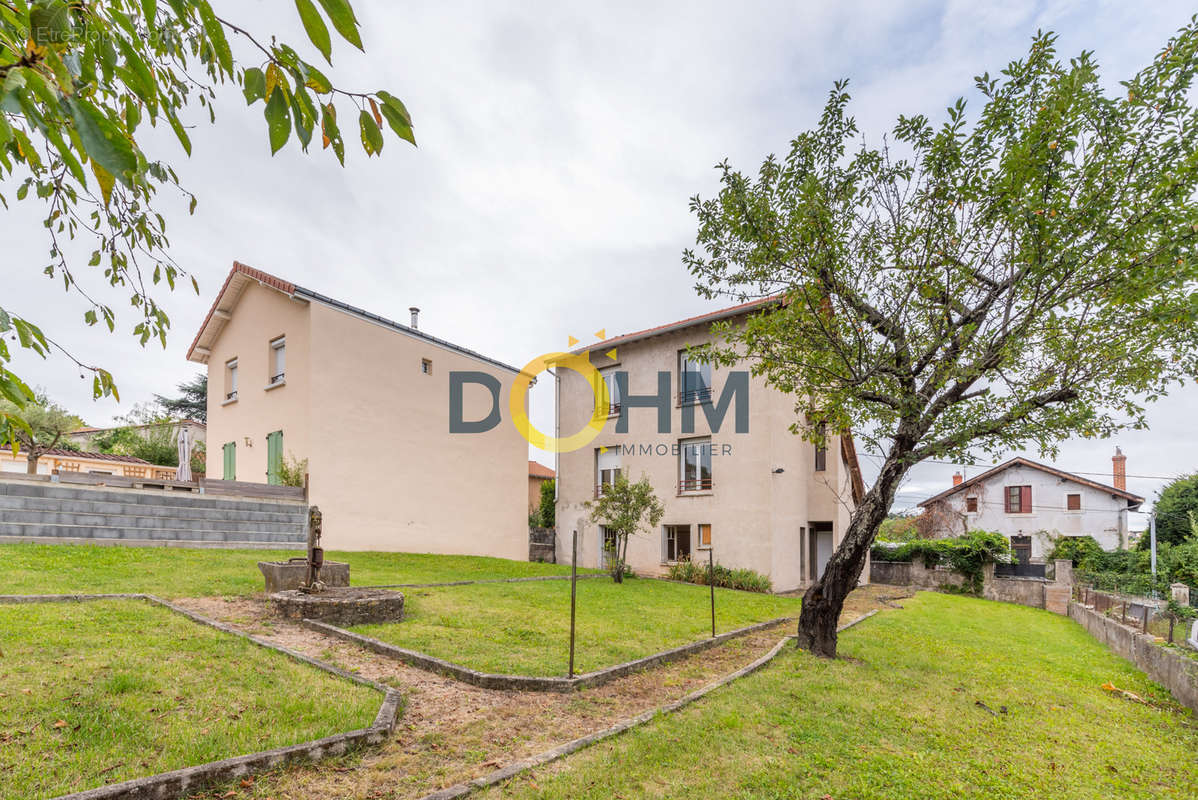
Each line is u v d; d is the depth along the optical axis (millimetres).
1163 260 5918
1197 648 8273
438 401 18203
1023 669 8641
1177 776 5113
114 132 1155
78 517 10430
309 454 14586
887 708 6121
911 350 7875
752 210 7883
